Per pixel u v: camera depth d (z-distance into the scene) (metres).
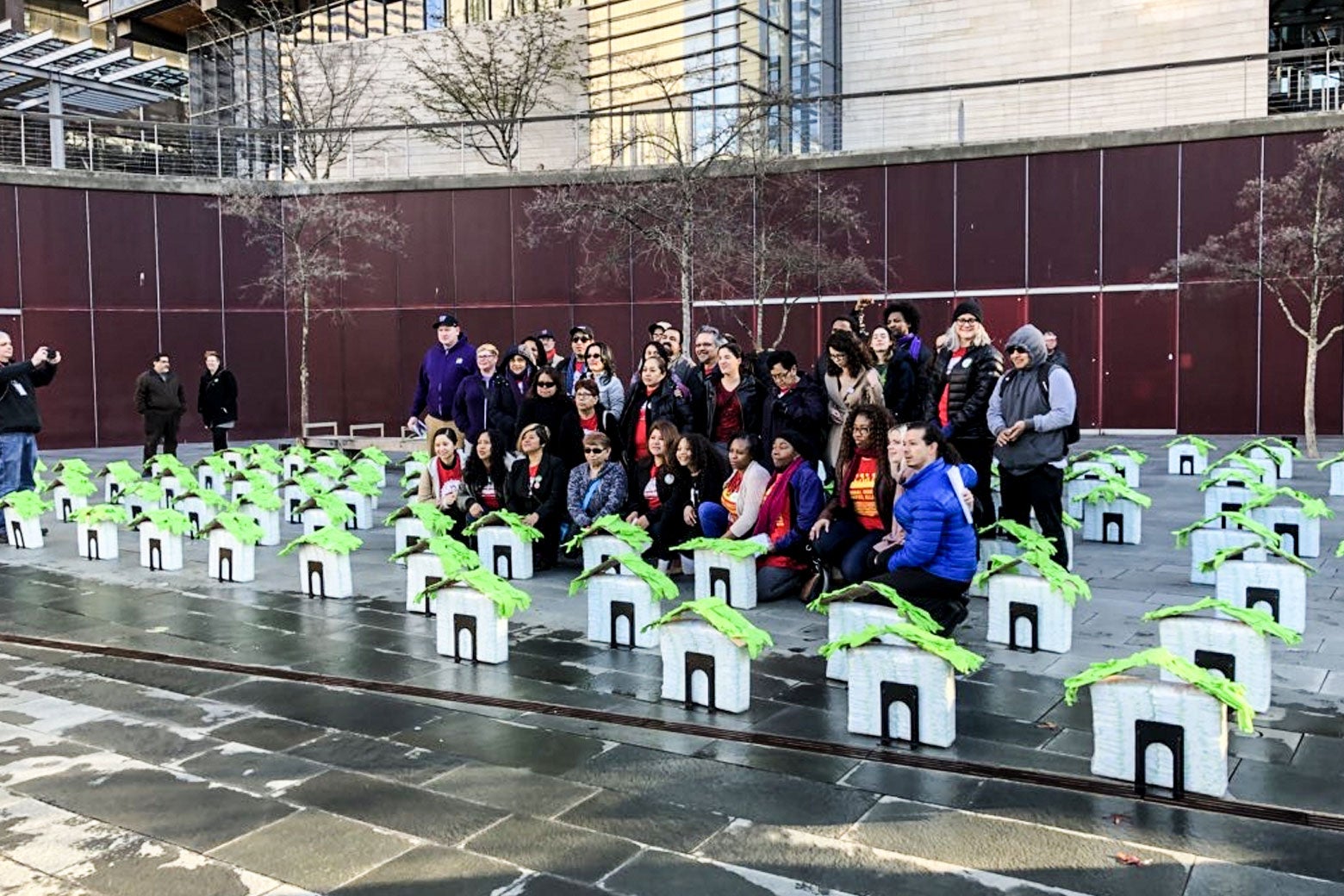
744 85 22.83
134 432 24.33
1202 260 18.95
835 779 4.70
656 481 9.12
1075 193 21.69
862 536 7.66
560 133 28.02
